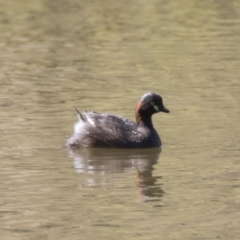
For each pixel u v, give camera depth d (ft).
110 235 39.99
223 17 105.81
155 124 60.90
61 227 41.06
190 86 71.97
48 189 46.98
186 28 98.99
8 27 100.58
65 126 59.93
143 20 104.42
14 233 40.24
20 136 57.31
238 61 81.30
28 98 68.13
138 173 50.21
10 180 48.47
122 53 86.07
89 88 71.77
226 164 51.49
